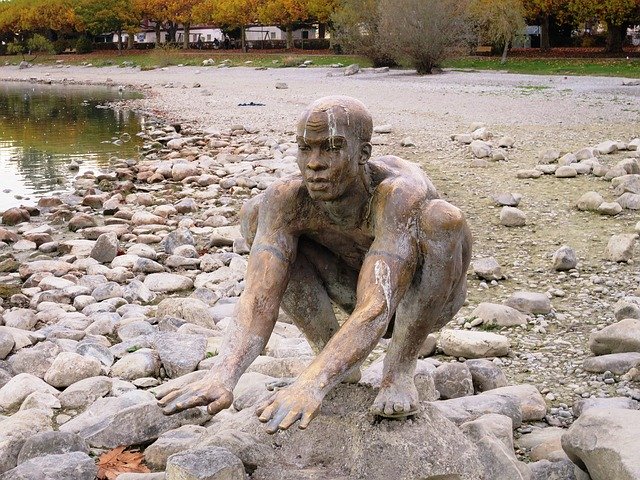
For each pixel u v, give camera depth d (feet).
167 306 24.48
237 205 42.63
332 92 99.35
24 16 224.74
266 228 12.94
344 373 11.27
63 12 221.05
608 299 25.03
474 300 25.57
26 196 48.88
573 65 124.57
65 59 210.18
